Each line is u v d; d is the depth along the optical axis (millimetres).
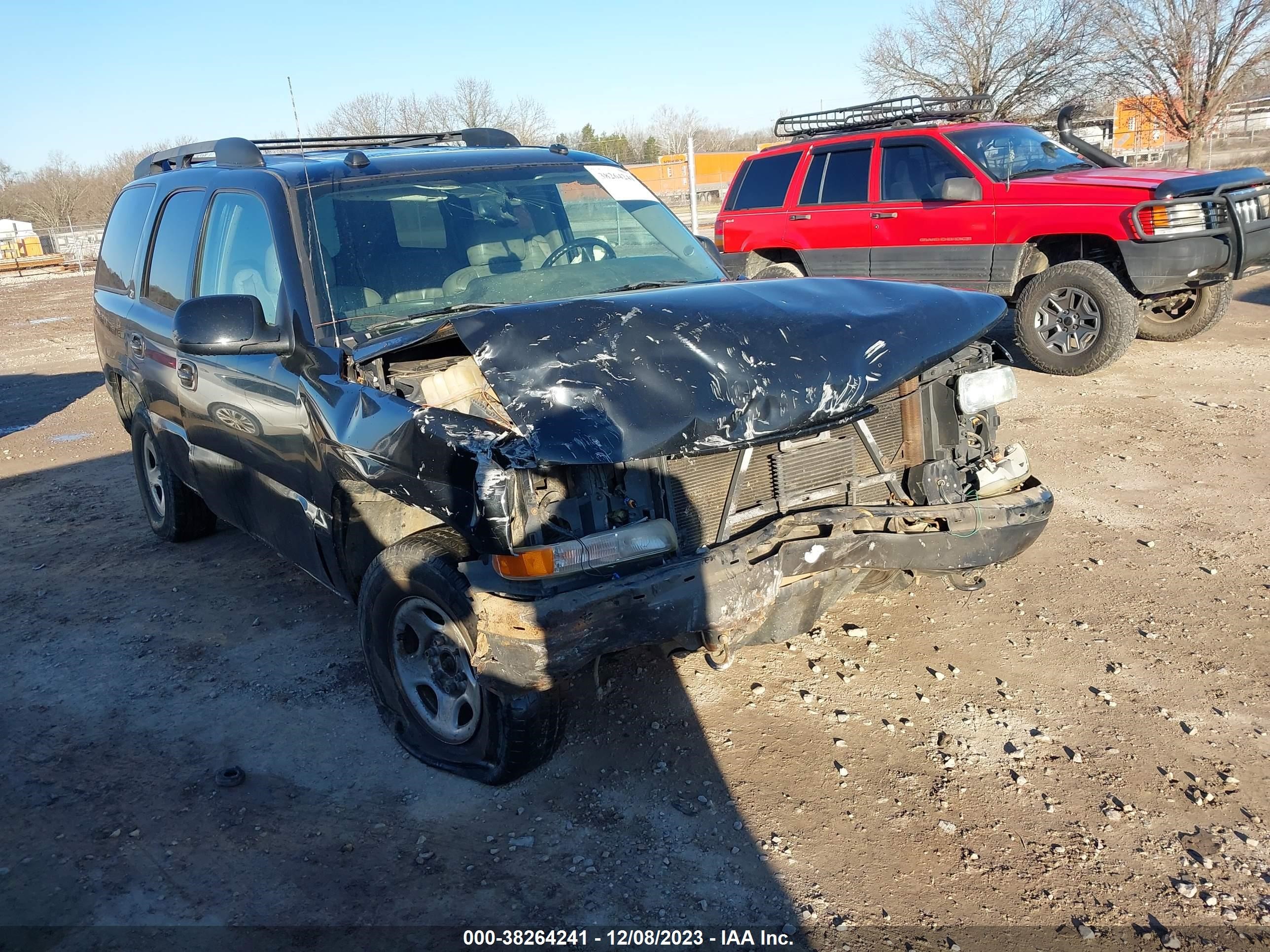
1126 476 5977
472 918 2732
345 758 3561
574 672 2826
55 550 5957
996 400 3604
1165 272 7762
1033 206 8266
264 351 3686
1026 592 4539
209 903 2838
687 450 2865
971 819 3029
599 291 3961
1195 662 3855
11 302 26156
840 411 3137
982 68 23141
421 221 3971
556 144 4859
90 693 4148
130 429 5992
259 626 4699
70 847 3127
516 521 2770
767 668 3955
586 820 3117
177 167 5246
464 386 3145
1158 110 19656
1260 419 6863
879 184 9359
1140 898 2689
